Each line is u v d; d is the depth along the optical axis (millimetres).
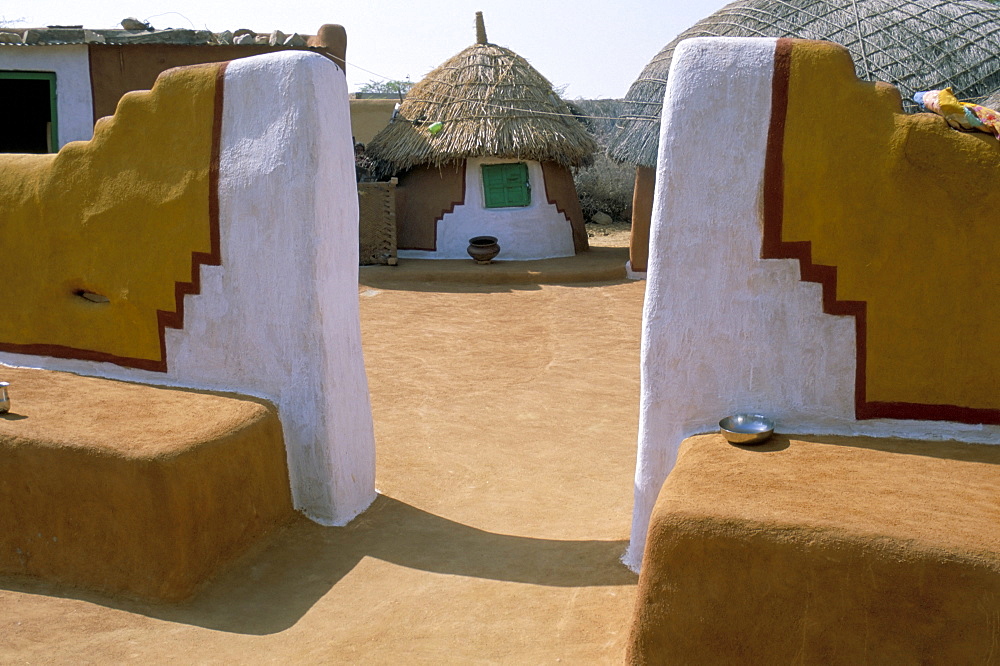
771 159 4395
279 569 4828
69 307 5867
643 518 4828
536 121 16109
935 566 3195
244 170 5203
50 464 4574
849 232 4309
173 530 4395
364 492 5746
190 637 4129
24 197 5898
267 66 5113
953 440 4312
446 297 13289
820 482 3812
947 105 4156
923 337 4277
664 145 4547
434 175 16578
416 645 4086
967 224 4141
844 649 3348
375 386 8875
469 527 5523
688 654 3576
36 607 4375
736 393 4594
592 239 21031
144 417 4949
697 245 4547
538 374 9367
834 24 12406
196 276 5426
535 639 4133
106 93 14352
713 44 4480
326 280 5219
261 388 5391
